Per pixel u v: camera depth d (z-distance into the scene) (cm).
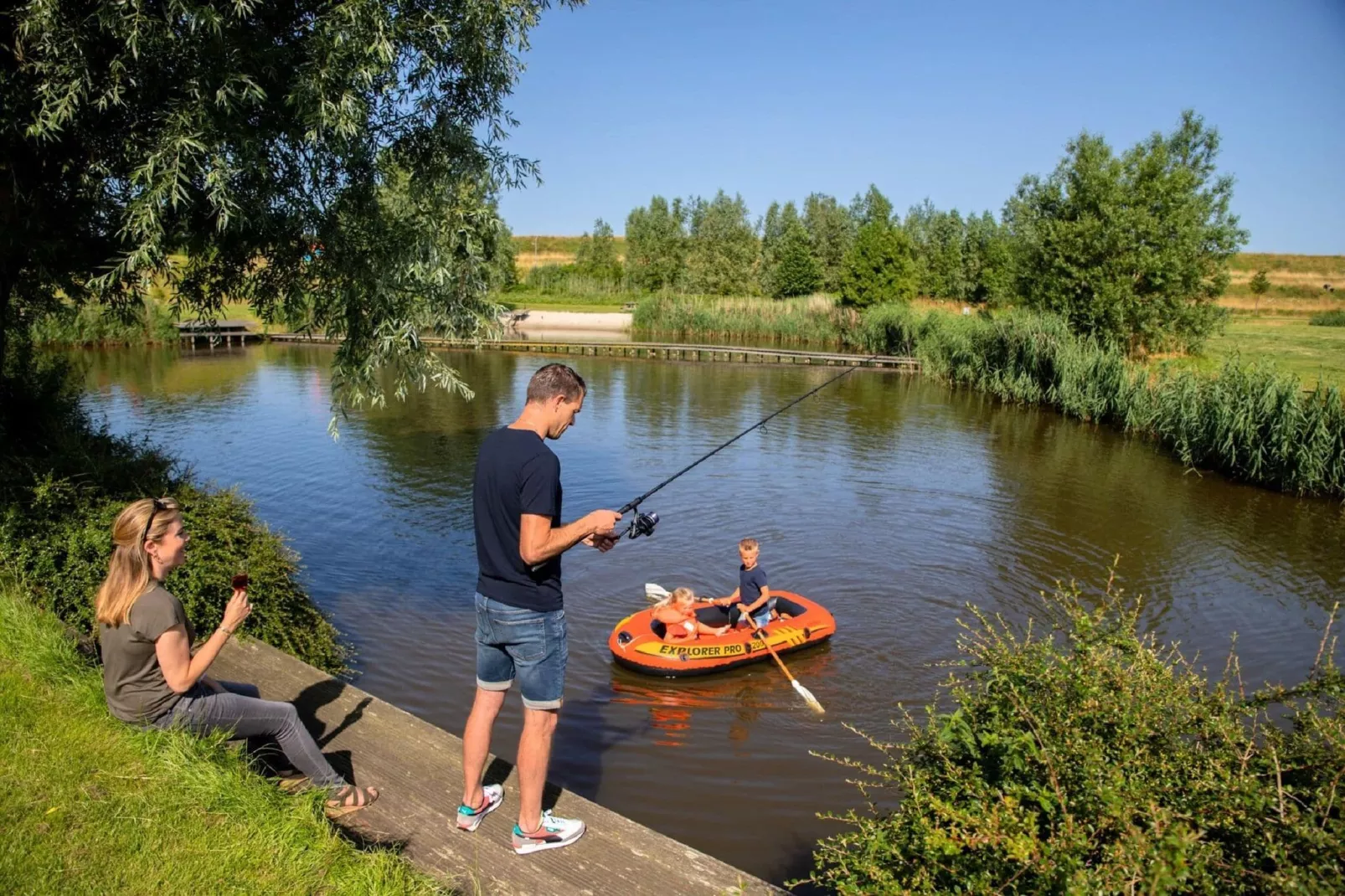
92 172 642
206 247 746
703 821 645
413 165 762
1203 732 305
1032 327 2739
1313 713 296
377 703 443
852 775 712
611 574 1141
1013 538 1314
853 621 1016
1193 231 3025
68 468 700
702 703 830
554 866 318
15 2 586
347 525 1299
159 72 606
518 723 763
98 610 357
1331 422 1578
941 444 2009
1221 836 261
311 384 2750
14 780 336
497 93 738
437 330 799
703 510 1430
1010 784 277
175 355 3534
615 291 6700
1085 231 3108
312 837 315
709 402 2548
